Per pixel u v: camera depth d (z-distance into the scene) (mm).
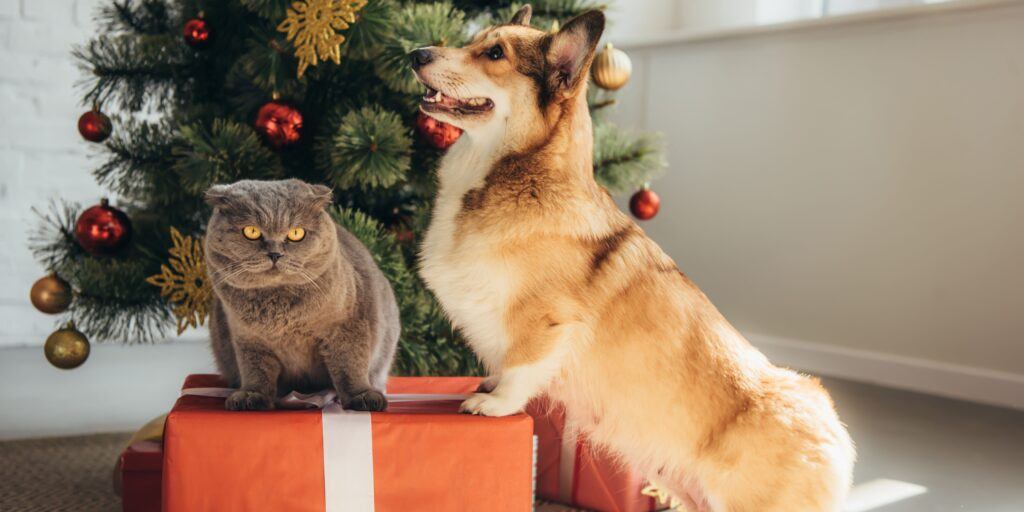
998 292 3311
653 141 3062
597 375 1654
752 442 1568
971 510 2213
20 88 3693
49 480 2234
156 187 2631
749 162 4141
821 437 1570
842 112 3766
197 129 2426
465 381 1916
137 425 2777
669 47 4480
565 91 1659
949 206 3434
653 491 2141
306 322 1542
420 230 2594
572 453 2189
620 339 1638
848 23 3689
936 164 3463
